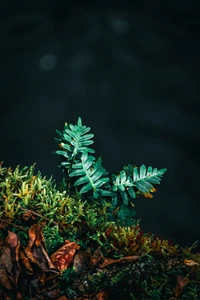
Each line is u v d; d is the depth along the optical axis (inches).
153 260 29.4
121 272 28.6
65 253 28.9
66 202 30.8
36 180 31.2
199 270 29.2
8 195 30.2
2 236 29.4
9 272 27.6
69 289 28.5
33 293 27.9
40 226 28.9
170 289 28.8
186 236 571.5
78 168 32.3
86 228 30.6
